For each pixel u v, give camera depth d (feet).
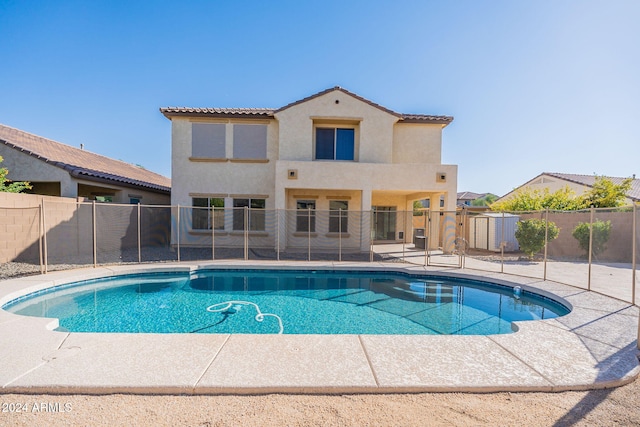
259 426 9.06
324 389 10.88
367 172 47.62
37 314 24.09
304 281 35.09
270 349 14.02
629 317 19.47
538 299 27.14
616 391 11.23
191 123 51.72
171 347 14.07
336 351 13.91
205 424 9.11
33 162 43.60
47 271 31.89
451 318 24.17
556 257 49.24
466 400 10.57
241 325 22.35
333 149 51.42
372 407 10.08
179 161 51.62
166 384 10.82
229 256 44.73
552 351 14.29
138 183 55.83
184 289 31.71
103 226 45.50
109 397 10.39
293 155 49.90
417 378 11.64
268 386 10.85
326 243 54.34
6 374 11.44
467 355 13.73
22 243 35.96
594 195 62.49
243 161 52.06
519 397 10.78
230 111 51.83
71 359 12.75
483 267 38.24
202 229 51.88
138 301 27.68
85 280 30.96
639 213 43.37
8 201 34.55
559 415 9.78
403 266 38.11
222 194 51.93
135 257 42.70
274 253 47.73
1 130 51.39
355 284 34.04
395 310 25.89
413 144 53.47
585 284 29.19
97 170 53.62
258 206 52.65
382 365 12.64
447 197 48.57
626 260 44.68
